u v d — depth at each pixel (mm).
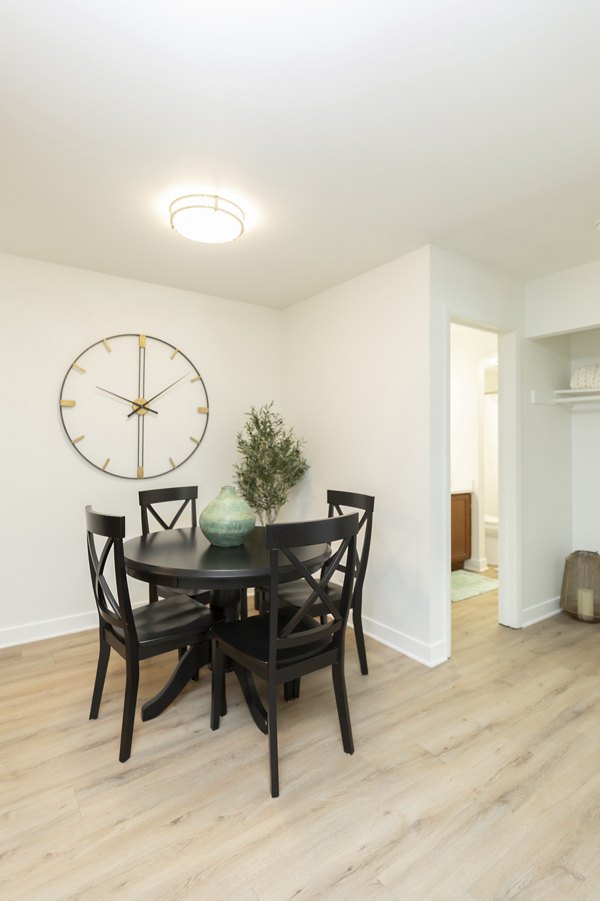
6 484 2906
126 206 2307
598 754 1908
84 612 3170
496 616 3508
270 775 1692
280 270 3119
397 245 2721
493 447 5266
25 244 2756
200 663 2316
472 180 2068
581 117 1661
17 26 1287
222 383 3748
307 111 1629
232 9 1231
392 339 2930
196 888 1330
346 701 1933
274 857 1430
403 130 1734
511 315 3221
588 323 3008
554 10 1231
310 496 3674
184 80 1483
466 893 1318
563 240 2666
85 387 3162
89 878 1357
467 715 2182
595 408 3617
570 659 2777
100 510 3232
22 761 1848
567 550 3723
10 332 2910
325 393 3514
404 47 1354
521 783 1741
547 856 1434
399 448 2877
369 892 1320
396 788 1715
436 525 2713
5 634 2898
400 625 2861
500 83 1496
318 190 2150
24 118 1660
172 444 3527
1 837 1493
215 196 2203
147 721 2127
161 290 3449
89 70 1443
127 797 1666
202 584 1983
